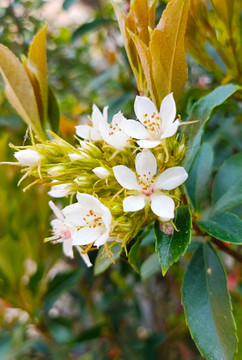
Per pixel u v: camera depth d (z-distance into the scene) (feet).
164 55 0.53
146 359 1.15
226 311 0.55
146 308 1.47
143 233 0.57
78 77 1.36
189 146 0.57
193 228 0.61
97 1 1.17
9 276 0.83
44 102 0.63
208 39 0.68
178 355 1.35
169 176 0.52
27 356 1.09
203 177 0.65
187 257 0.97
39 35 0.60
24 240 0.84
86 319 1.28
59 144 0.55
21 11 1.16
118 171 0.51
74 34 0.97
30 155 0.54
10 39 1.17
